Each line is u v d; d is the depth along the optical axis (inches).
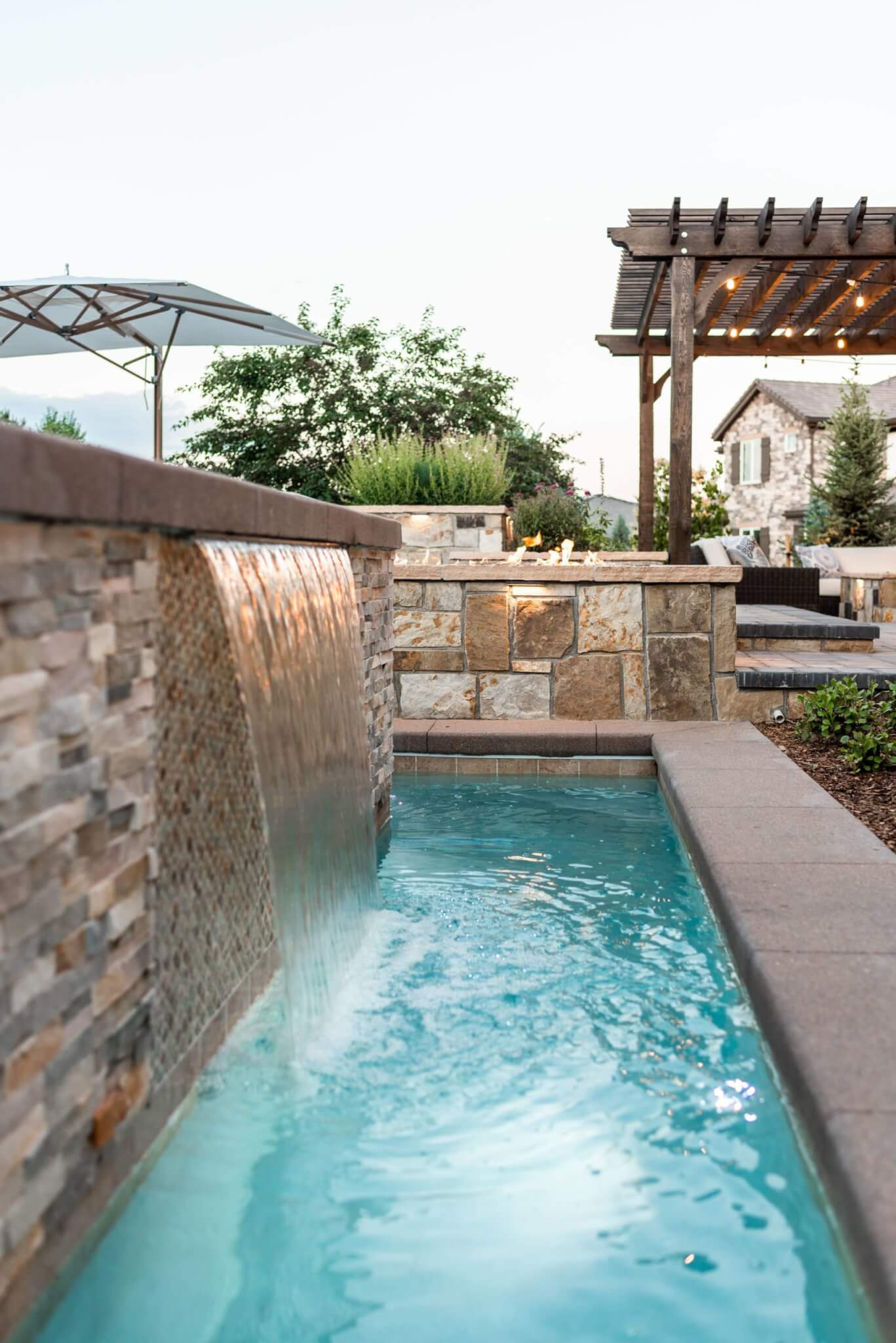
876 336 457.4
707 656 251.9
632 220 329.1
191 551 81.2
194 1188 73.5
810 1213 69.3
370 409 858.1
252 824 100.7
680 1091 87.5
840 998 87.0
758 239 320.8
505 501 701.9
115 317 293.9
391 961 119.5
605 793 218.1
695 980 112.7
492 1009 105.3
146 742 71.2
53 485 54.0
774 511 1164.5
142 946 72.0
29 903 54.6
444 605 256.8
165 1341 58.3
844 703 228.5
